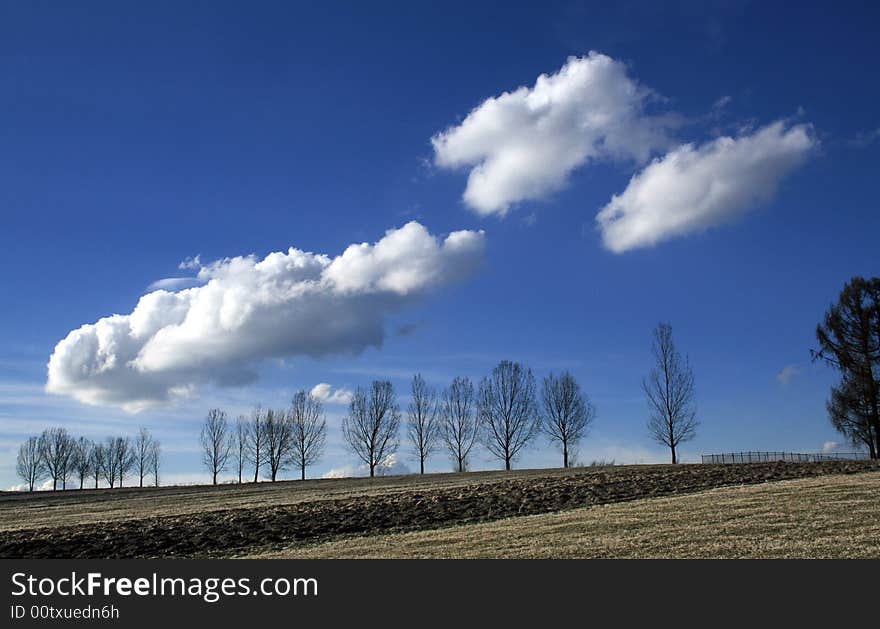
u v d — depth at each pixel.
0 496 74.81
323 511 35.44
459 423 84.88
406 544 25.86
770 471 42.44
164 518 36.50
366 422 86.94
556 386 81.06
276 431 91.31
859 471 40.03
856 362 58.66
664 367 68.81
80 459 104.81
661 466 53.00
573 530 26.02
